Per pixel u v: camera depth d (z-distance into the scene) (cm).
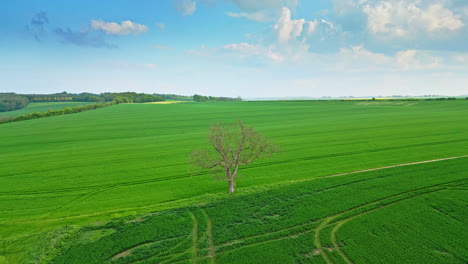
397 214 2353
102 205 3122
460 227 2114
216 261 1944
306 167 4131
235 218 2505
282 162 4469
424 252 1869
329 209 2530
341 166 4059
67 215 2903
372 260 1831
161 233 2338
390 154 4512
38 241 2308
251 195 2967
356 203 2600
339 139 5959
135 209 2922
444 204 2461
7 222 2766
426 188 2806
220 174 3834
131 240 2253
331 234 2155
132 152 5628
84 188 3666
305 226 2294
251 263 1892
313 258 1902
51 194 3481
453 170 3253
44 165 4800
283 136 6656
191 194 3353
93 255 2091
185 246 2139
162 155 5291
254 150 3372
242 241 2155
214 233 2286
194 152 3378
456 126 6638
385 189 2850
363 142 5534
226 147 3288
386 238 2047
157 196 3325
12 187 3744
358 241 2039
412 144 5091
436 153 4344
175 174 4134
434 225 2162
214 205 2794
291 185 3148
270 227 2319
